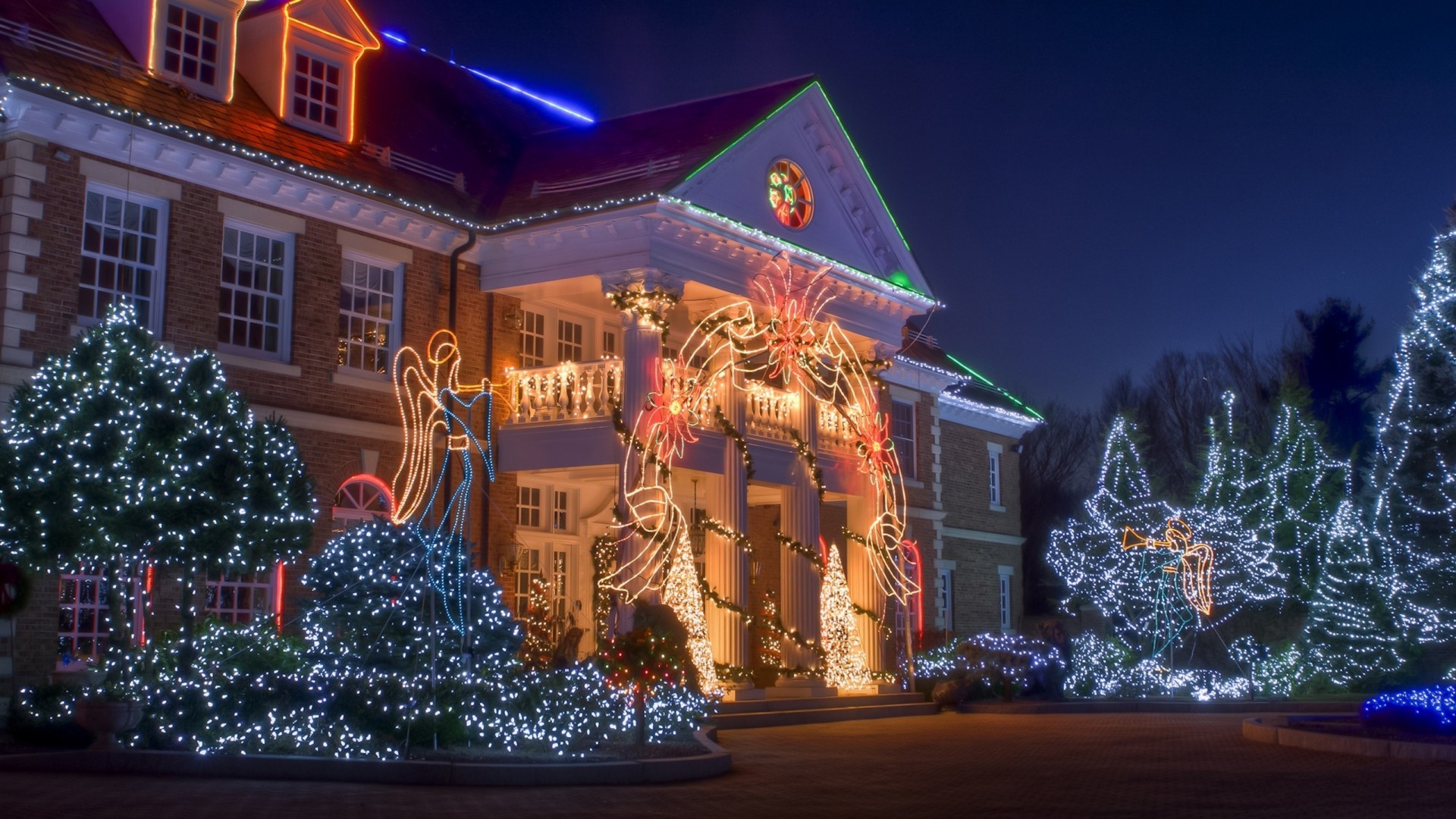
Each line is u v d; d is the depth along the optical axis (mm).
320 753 14977
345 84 23484
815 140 27766
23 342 17828
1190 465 45531
